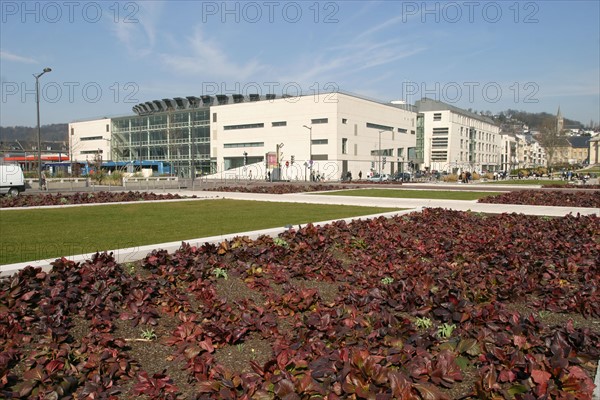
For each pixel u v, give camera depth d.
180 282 6.81
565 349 4.21
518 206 18.88
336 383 3.71
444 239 10.07
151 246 8.62
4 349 4.52
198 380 4.03
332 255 8.80
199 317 5.62
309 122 73.81
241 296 6.49
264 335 5.10
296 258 8.28
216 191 32.28
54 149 112.62
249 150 79.81
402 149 92.06
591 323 5.54
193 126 79.75
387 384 3.61
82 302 5.66
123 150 93.62
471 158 113.19
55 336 4.80
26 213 15.80
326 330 4.92
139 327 5.39
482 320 5.12
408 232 11.32
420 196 26.12
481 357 4.23
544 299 6.23
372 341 4.66
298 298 6.02
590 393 3.52
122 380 4.19
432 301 5.71
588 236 10.78
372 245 9.51
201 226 12.17
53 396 3.74
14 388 3.92
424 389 3.56
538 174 75.44
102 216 14.84
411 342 4.57
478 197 25.00
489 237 10.33
